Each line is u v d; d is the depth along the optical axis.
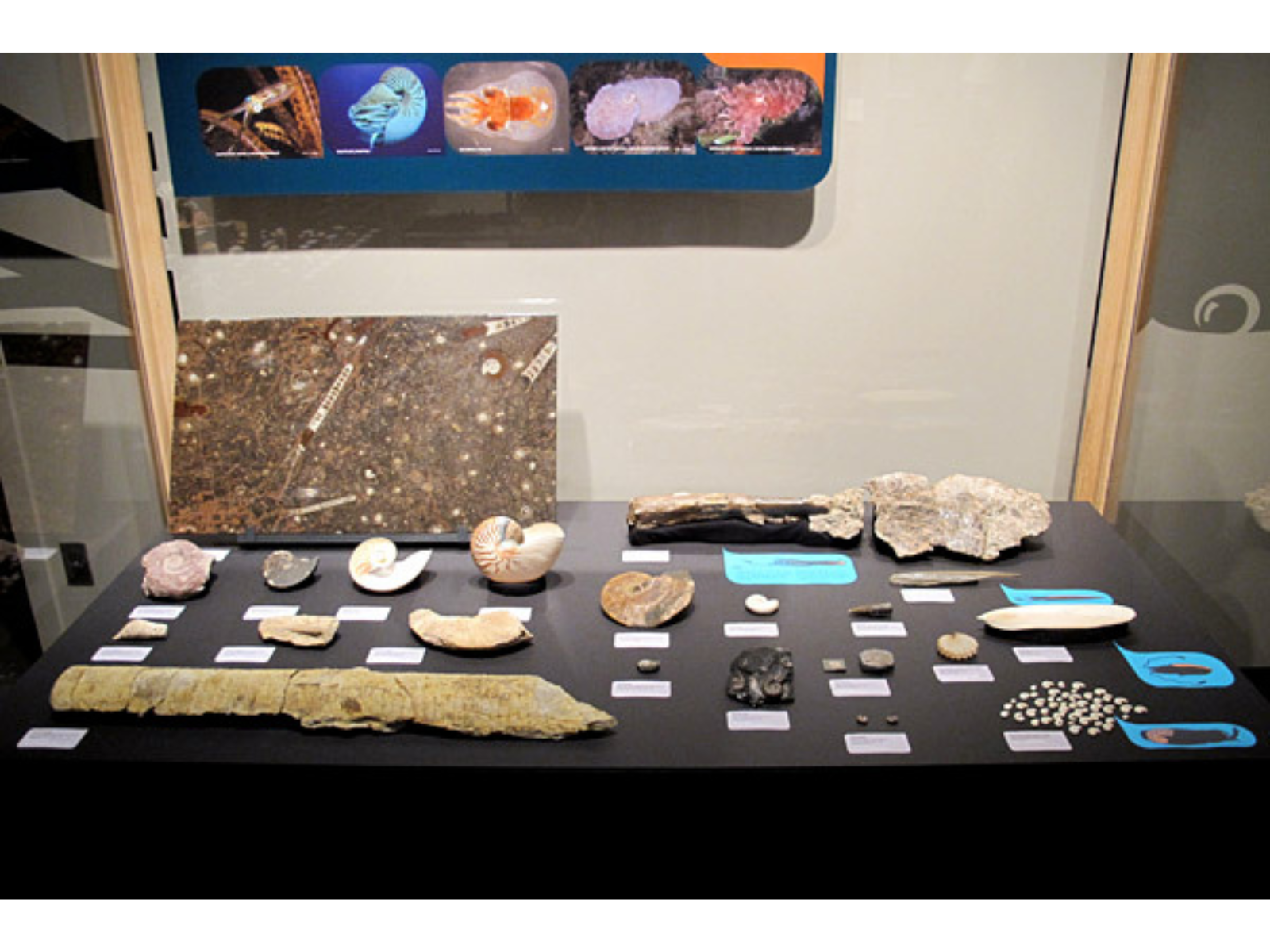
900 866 1.88
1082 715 1.87
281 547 2.51
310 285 2.58
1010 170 2.45
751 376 2.66
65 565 2.88
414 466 2.47
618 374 2.67
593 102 2.31
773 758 1.77
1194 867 1.87
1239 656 2.90
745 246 2.52
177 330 2.56
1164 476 2.75
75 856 1.90
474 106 2.32
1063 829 1.84
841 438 2.74
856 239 2.52
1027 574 2.39
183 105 2.33
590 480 2.80
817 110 2.31
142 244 2.53
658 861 1.90
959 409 2.70
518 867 1.91
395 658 2.07
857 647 2.10
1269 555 2.79
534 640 2.12
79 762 1.79
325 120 2.34
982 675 2.00
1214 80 2.33
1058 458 2.76
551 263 2.55
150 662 2.05
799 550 2.52
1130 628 2.16
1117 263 2.50
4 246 2.53
